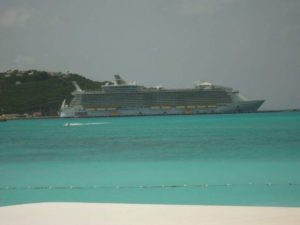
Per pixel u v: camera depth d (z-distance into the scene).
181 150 39.25
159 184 22.34
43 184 23.48
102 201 18.36
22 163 34.00
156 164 30.83
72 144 49.12
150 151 39.34
